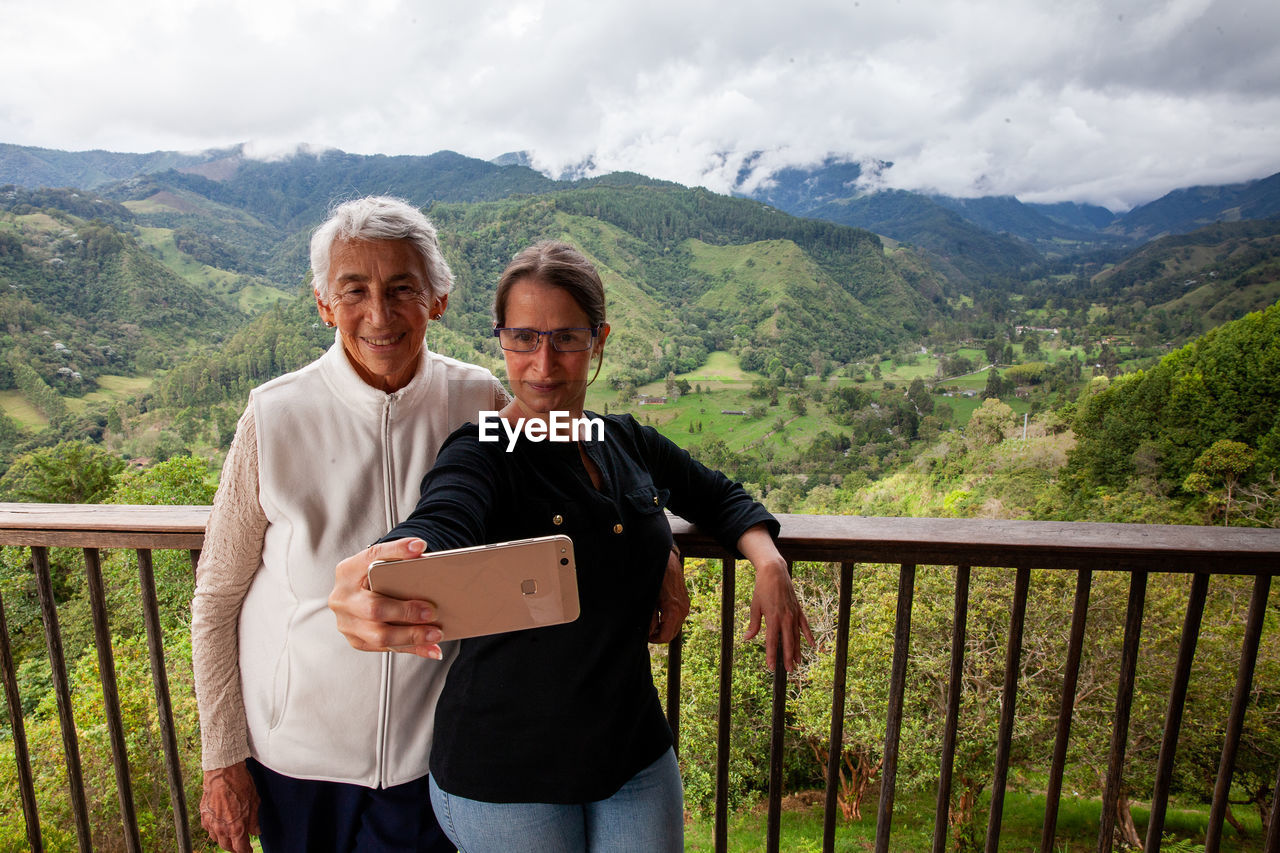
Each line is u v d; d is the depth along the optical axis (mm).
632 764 828
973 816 9258
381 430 929
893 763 1200
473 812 808
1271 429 31125
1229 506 29953
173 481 21969
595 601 787
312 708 946
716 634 10016
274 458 888
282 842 1018
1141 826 9383
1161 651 8562
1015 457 40844
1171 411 35438
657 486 997
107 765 6152
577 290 760
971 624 9016
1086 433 39438
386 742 967
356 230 852
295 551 918
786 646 959
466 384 1032
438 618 558
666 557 875
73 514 1185
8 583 17141
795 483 61281
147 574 1188
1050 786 1210
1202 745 8742
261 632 955
